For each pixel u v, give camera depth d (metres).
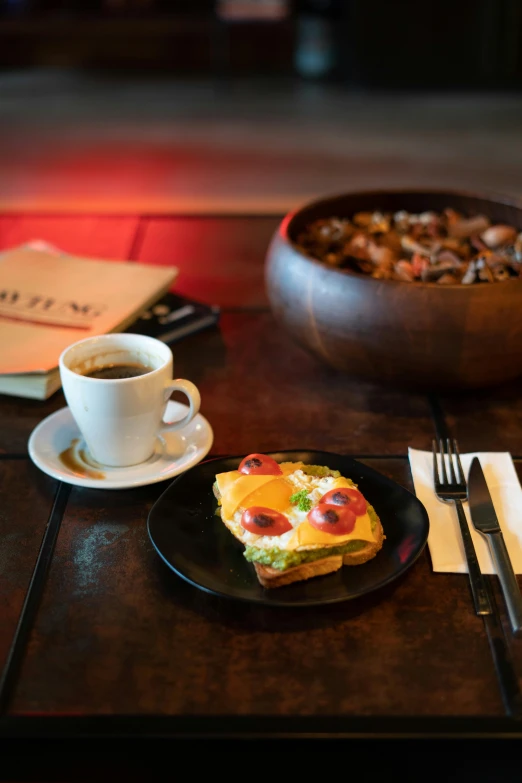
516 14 4.83
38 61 5.67
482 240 0.94
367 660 0.58
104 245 1.24
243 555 0.64
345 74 5.29
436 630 0.60
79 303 0.97
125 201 2.82
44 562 0.66
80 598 0.63
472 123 4.29
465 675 0.57
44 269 1.04
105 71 5.67
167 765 0.55
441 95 4.99
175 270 1.05
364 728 0.54
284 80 5.43
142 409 0.73
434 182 3.17
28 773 0.55
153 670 0.58
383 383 0.87
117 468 0.76
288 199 2.89
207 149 3.73
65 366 0.74
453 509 0.70
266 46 5.50
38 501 0.72
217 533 0.66
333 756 0.54
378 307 0.79
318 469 0.70
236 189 3.03
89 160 3.49
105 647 0.59
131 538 0.68
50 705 0.56
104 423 0.73
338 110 4.62
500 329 0.79
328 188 3.06
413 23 4.92
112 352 0.79
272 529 0.62
